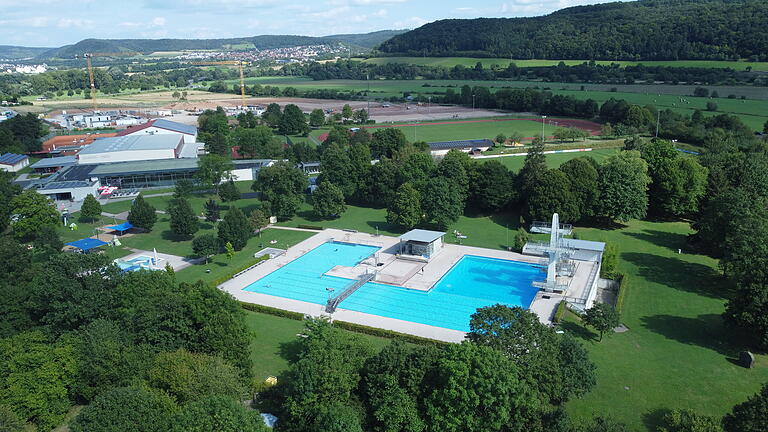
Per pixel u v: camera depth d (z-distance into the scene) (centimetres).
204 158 17825
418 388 6078
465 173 15138
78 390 6719
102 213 15800
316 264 12244
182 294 7862
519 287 10862
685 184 13675
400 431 5934
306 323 7325
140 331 7388
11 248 9244
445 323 9356
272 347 8438
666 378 7356
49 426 6372
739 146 19612
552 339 6831
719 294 10056
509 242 13238
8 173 19188
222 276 11388
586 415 6506
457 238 13612
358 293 10681
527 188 14738
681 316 9300
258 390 7019
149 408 5647
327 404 6084
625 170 13438
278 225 15150
